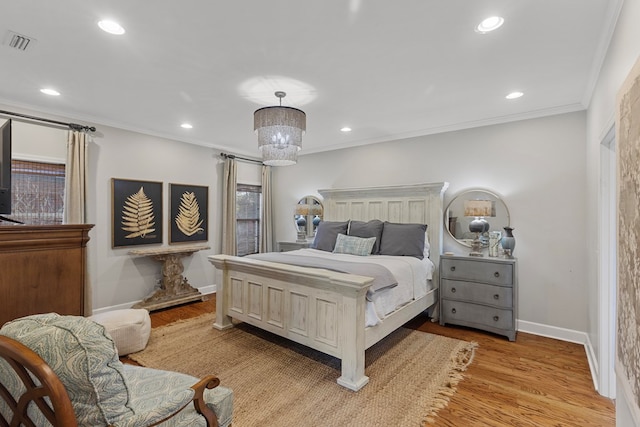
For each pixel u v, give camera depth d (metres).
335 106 3.37
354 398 2.24
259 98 3.16
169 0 1.72
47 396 0.98
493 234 3.70
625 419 1.46
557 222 3.39
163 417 1.19
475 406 2.17
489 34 2.03
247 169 5.79
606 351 2.30
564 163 3.35
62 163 3.63
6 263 1.23
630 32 1.49
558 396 2.29
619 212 1.44
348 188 4.95
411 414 2.07
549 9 1.77
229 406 1.57
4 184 1.82
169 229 4.63
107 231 3.99
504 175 3.72
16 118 3.30
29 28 1.98
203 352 2.96
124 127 4.10
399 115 3.67
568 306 3.32
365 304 2.50
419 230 3.90
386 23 1.92
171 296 4.44
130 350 2.91
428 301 3.74
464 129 4.01
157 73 2.61
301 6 1.77
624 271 1.35
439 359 2.85
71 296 1.41
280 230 6.06
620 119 1.43
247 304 3.31
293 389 2.35
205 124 4.09
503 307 3.33
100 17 1.87
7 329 1.10
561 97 3.08
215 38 2.09
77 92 3.02
